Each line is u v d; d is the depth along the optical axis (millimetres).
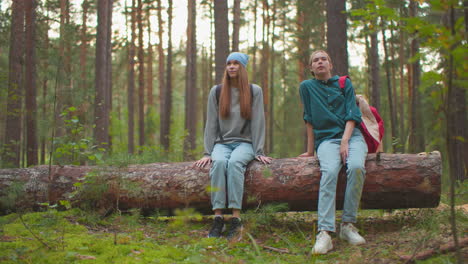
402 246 2658
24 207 3531
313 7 13523
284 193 3254
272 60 17594
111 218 3475
